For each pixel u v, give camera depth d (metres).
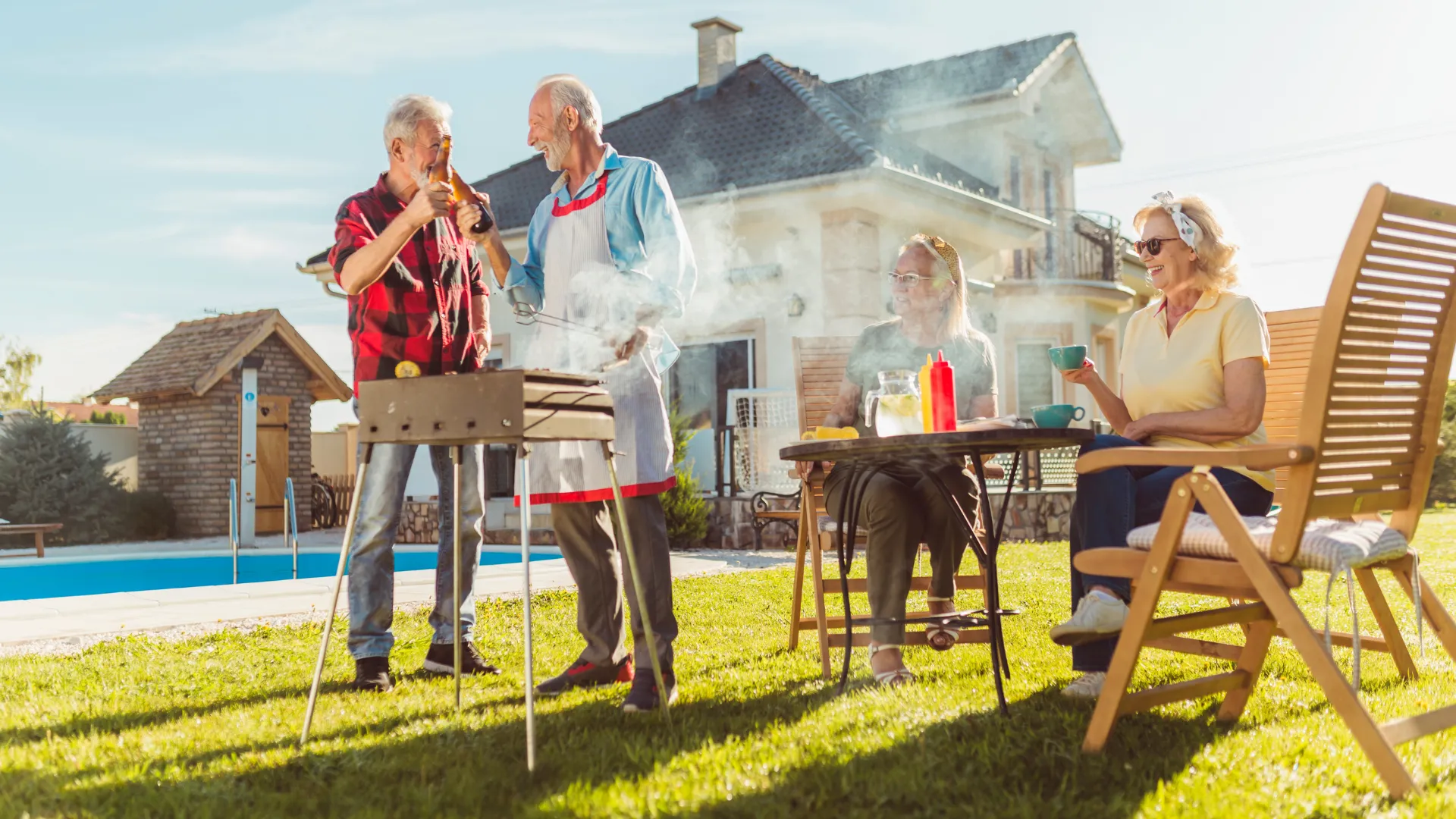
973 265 13.02
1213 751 2.31
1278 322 3.77
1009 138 14.58
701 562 8.18
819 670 3.46
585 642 4.22
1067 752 2.31
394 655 4.05
